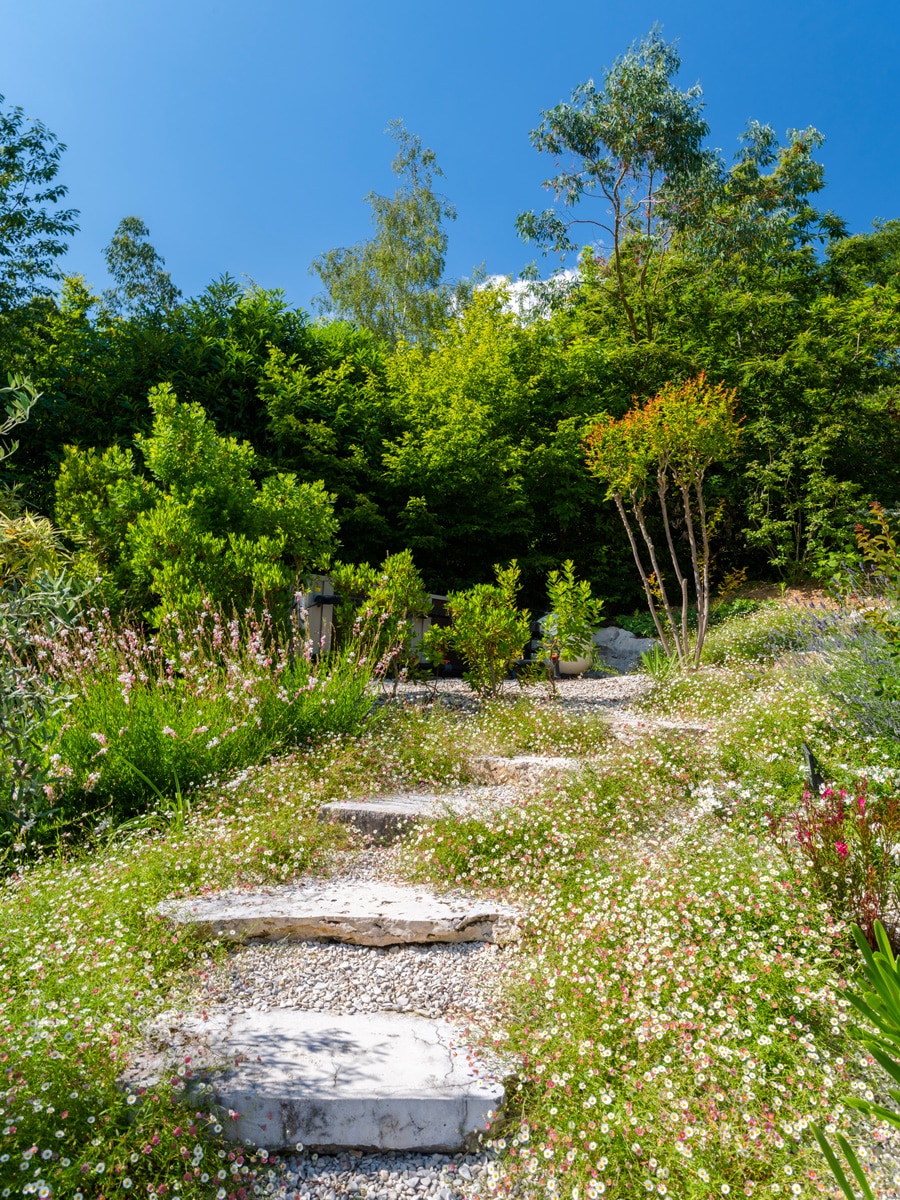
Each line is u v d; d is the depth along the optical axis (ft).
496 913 10.92
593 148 54.19
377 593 24.43
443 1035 8.48
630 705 25.44
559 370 52.65
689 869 10.65
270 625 21.97
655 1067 7.25
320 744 18.35
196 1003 8.99
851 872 9.25
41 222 45.57
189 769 15.83
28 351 41.91
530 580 49.90
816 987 8.03
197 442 26.86
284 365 42.86
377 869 13.19
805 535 48.08
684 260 58.85
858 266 65.31
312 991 9.45
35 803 10.89
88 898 11.04
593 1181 6.34
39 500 36.86
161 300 44.96
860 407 52.29
